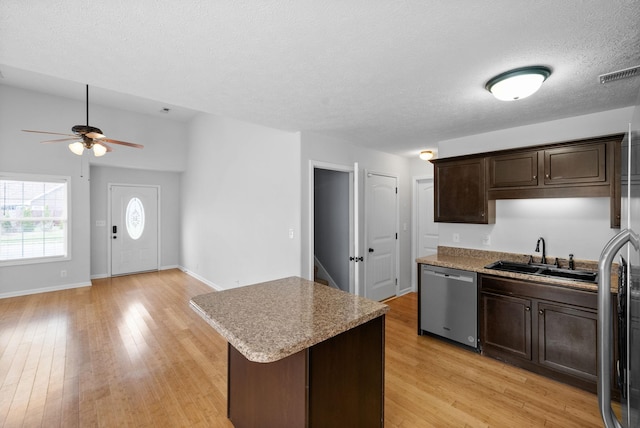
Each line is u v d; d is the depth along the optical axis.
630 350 0.99
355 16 1.37
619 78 1.40
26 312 4.06
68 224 5.21
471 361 2.77
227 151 4.93
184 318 3.87
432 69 1.90
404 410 2.12
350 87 2.18
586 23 1.41
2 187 4.74
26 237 4.93
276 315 1.67
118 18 1.37
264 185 4.05
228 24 1.42
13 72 4.23
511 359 2.68
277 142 3.79
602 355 0.91
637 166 0.94
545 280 2.45
